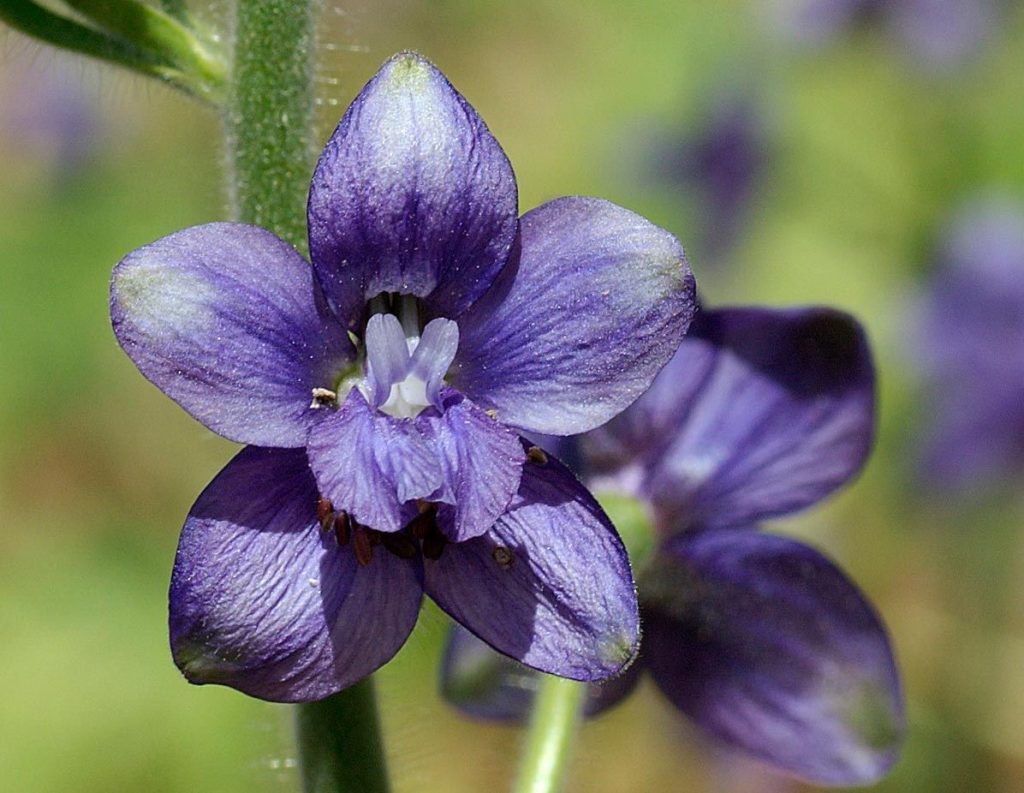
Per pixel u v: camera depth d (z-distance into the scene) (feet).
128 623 1.44
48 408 1.63
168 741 1.36
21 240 1.70
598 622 0.70
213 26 0.76
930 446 1.41
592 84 2.04
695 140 1.56
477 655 0.83
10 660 1.41
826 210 1.56
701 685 0.82
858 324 0.80
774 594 0.81
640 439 0.81
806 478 0.81
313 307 0.71
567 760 0.79
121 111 1.71
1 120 1.72
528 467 0.71
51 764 1.36
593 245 0.71
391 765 0.82
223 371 0.70
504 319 0.71
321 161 0.70
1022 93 1.59
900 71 1.58
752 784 1.27
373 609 0.70
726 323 0.80
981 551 1.44
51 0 1.03
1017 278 1.36
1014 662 1.41
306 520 0.70
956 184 1.55
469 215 0.71
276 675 0.70
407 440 0.70
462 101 0.71
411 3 2.01
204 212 1.72
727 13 2.02
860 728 0.81
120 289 0.69
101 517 1.57
